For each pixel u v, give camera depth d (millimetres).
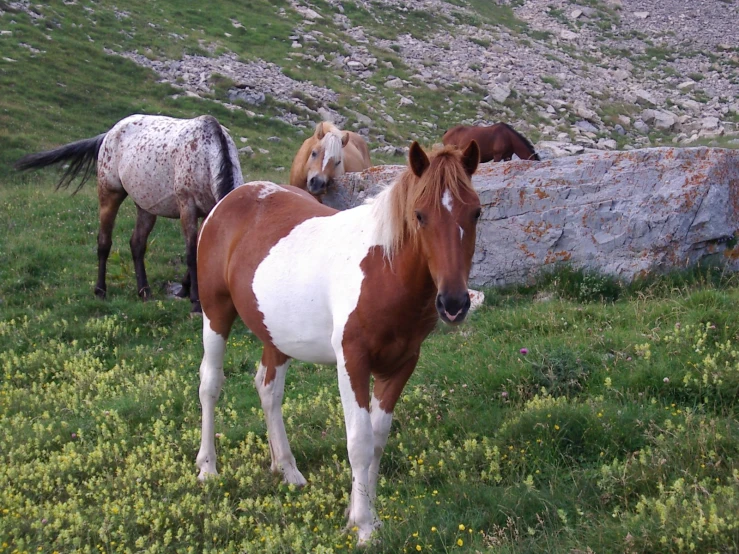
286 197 5254
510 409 5492
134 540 4406
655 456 4441
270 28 34625
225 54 30156
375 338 4109
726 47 43094
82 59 26016
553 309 7500
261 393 5234
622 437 4840
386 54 34844
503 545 3752
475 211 3779
